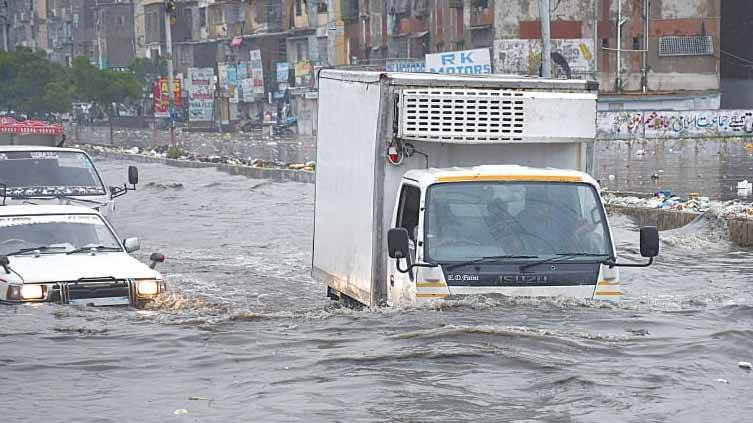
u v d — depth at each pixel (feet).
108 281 111.75
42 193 172.65
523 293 92.68
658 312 94.79
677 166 360.89
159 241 201.46
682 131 561.84
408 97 98.94
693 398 68.08
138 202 276.41
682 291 126.62
